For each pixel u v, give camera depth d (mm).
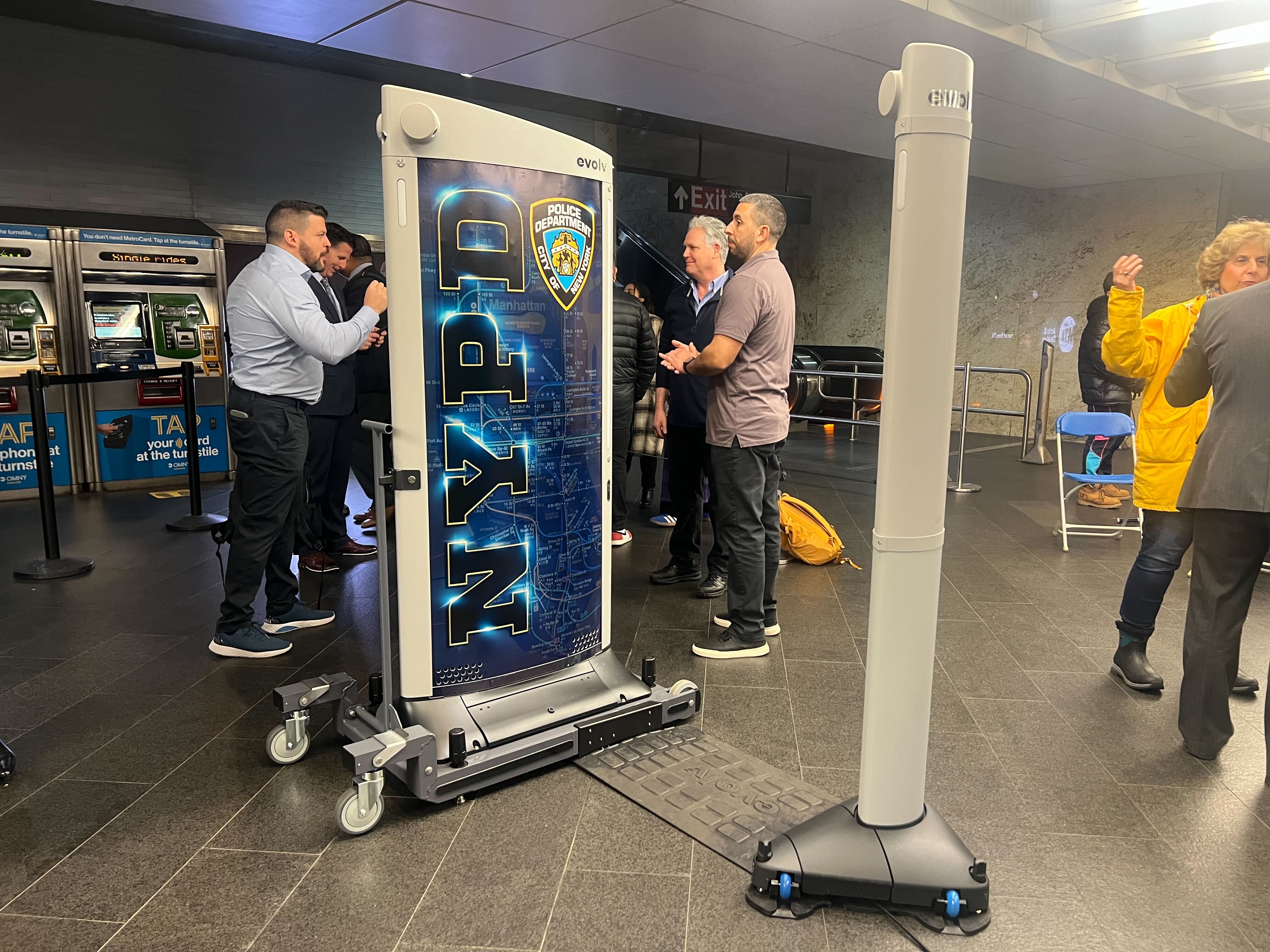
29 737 2631
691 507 4156
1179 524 2883
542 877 1946
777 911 1820
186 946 1720
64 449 6398
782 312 3100
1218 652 2473
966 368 6621
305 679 2518
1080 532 5395
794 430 10250
